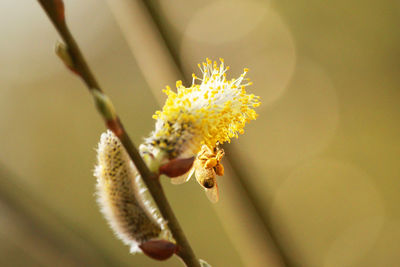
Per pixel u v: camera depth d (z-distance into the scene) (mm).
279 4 1230
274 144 1255
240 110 466
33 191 728
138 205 456
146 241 455
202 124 460
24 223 702
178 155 457
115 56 1369
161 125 461
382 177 1251
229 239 1238
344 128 1267
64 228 731
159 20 549
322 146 1271
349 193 1262
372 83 1229
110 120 438
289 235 596
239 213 584
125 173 455
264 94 1243
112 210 455
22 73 1434
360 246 1238
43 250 707
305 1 1237
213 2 1112
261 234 583
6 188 701
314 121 1266
